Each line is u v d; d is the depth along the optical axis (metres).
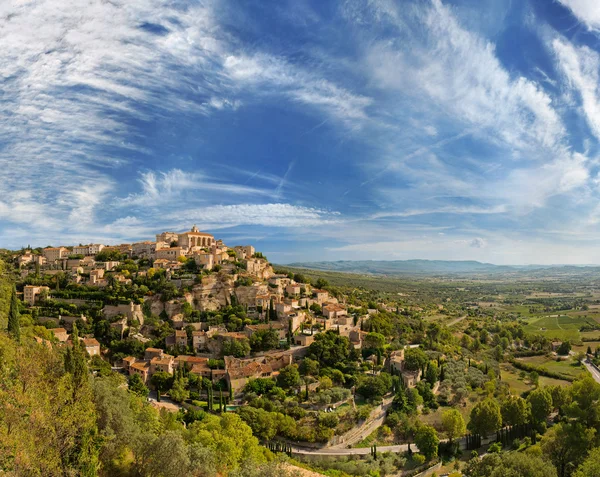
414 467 139.12
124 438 81.31
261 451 115.62
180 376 172.00
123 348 199.75
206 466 80.12
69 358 75.75
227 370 178.75
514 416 157.75
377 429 160.38
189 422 137.38
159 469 75.81
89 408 71.12
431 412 175.12
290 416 152.75
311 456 138.50
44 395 64.81
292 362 193.38
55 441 60.41
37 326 188.88
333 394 165.88
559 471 111.38
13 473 51.09
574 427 114.88
